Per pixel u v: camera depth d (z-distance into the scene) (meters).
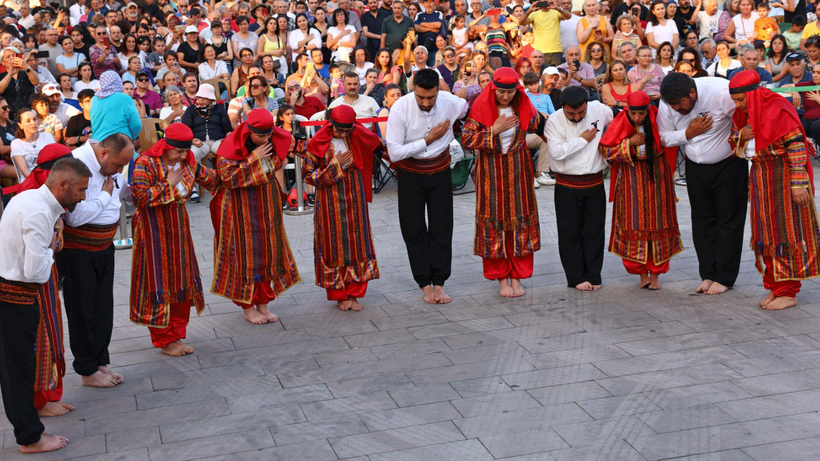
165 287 5.46
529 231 6.50
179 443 4.42
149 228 5.41
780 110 5.68
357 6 14.47
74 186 4.24
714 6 13.61
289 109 9.16
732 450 4.12
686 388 4.83
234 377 5.27
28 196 4.19
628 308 6.21
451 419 4.56
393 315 6.29
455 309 6.36
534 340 5.67
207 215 9.53
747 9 13.44
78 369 5.17
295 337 5.92
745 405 4.59
